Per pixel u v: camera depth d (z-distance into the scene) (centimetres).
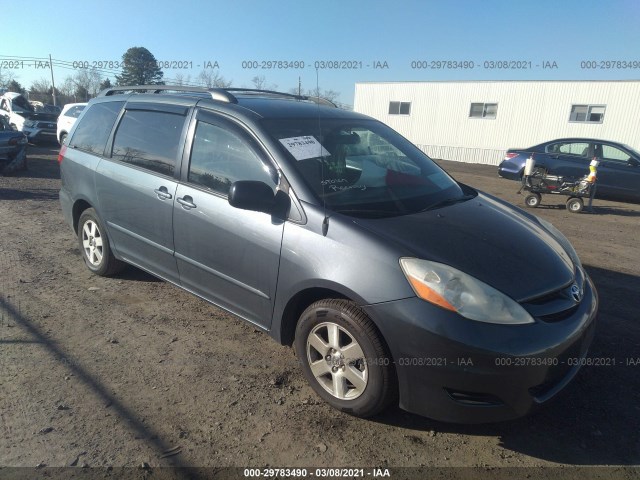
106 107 470
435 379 247
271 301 310
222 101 365
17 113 1886
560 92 2167
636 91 1995
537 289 263
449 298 246
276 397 301
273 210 304
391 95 2661
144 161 400
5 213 735
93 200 450
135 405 289
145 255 407
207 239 342
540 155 1278
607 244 709
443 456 257
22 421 271
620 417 292
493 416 249
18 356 336
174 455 251
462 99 2439
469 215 322
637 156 1142
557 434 277
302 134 340
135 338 367
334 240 278
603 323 417
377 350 261
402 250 263
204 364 335
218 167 345
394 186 338
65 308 412
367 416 279
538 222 366
